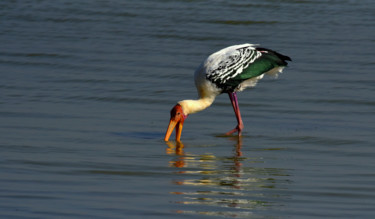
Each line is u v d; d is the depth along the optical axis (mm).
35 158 11797
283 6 26156
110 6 26203
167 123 14812
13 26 23922
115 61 20094
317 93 17188
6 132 13586
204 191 10148
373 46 21531
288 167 11562
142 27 23797
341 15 25031
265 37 22641
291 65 19688
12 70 19250
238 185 10500
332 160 12055
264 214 9188
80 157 11961
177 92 17375
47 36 22781
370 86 17766
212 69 13977
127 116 15266
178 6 26234
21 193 9836
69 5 26359
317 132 13984
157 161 11836
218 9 25750
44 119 14695
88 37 22719
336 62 19953
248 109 15977
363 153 12516
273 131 14172
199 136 13883
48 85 17750
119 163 11625
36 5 26422
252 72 13953
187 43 22172
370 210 9359
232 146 13047
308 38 22406
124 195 9867
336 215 9156
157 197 9820
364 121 14898
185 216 9055
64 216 8945
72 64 19766
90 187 10227
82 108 15773
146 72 19031
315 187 10414
